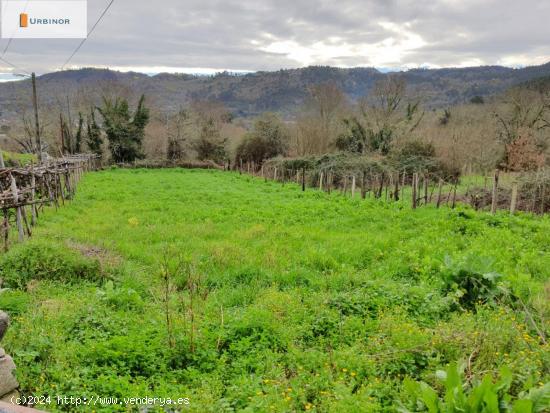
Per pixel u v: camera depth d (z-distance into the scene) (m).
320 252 11.95
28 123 48.16
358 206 20.39
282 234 14.84
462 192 24.19
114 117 47.28
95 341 6.72
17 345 6.44
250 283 10.08
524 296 8.85
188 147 51.59
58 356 6.21
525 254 11.73
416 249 12.52
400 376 5.96
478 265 9.08
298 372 6.01
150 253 12.19
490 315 7.68
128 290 8.80
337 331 7.35
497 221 15.74
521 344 6.39
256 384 5.65
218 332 7.07
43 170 18.25
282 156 44.44
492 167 36.72
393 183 29.83
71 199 22.83
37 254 10.22
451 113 52.38
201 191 27.50
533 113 39.22
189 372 6.09
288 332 7.20
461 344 6.48
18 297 8.52
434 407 4.60
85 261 10.38
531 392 4.60
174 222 17.52
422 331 7.20
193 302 8.57
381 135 43.44
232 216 18.53
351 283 9.97
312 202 22.44
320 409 5.16
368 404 4.89
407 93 45.03
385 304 8.35
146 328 7.19
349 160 34.19
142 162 46.03
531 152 33.06
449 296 8.51
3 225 12.06
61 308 8.02
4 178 15.25
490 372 5.50
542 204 18.22
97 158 46.38
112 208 20.78
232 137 54.97
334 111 48.59
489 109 44.25
